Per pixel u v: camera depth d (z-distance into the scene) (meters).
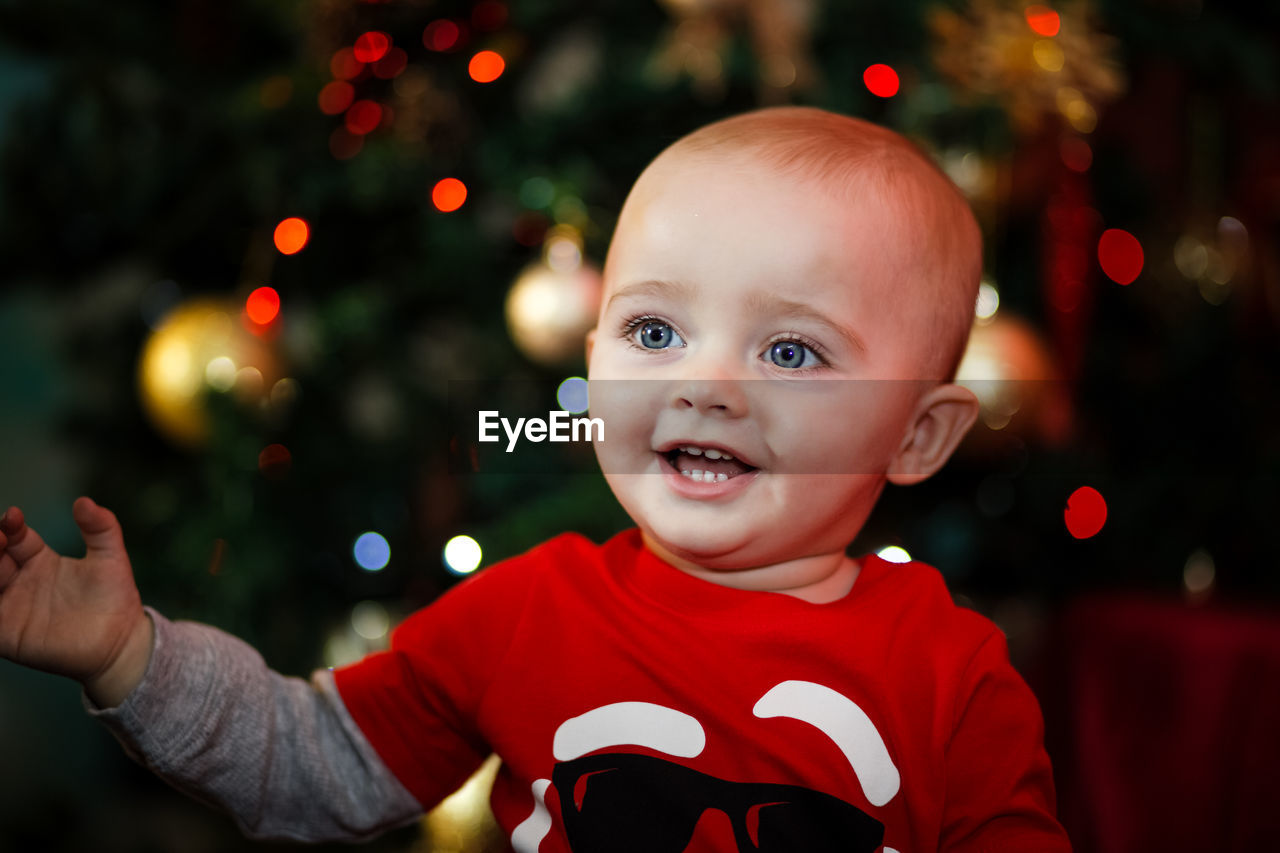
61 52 1.10
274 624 1.03
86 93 1.07
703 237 0.58
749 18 0.95
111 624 0.58
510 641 0.60
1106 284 1.15
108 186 1.08
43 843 1.19
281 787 0.60
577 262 0.96
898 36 1.01
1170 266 1.13
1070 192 1.07
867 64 1.00
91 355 1.20
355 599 1.13
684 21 0.97
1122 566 1.13
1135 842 0.89
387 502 1.13
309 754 0.61
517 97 1.10
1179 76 1.28
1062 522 1.12
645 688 0.58
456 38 1.04
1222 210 1.19
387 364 1.08
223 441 0.99
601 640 0.59
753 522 0.58
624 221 0.61
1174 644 0.90
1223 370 1.12
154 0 1.12
